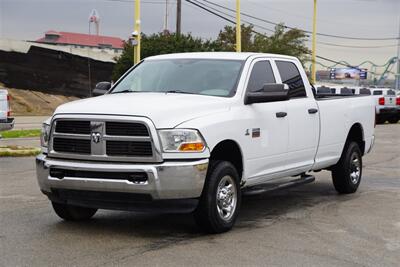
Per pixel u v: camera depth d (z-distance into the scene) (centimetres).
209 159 711
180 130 677
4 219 798
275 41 5966
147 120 669
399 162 1505
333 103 980
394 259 629
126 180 670
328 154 969
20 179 1149
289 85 888
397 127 2980
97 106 706
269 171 823
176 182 668
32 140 1994
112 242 682
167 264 596
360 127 1068
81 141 699
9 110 1468
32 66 4653
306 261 615
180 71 833
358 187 1112
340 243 691
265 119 802
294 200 979
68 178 695
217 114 727
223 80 797
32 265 589
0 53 4497
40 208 873
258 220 815
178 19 3966
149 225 774
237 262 607
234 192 747
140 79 850
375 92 3328
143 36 3991
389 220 820
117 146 681
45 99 4672
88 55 4947
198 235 720
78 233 724
